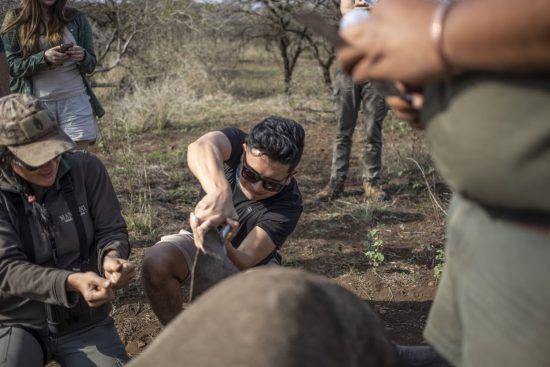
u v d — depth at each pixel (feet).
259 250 10.08
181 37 41.29
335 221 18.56
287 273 4.47
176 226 18.15
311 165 24.40
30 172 8.43
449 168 4.16
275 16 41.86
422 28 3.77
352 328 4.40
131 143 27.86
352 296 4.68
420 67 3.84
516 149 3.79
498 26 3.48
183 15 40.34
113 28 39.73
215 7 42.14
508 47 3.51
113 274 8.38
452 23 3.66
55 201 9.00
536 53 3.47
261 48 56.80
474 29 3.57
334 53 39.42
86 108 17.46
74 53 16.39
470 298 4.28
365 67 4.05
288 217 10.35
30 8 16.24
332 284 4.64
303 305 4.19
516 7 3.42
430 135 4.28
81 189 9.23
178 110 33.65
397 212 19.12
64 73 16.97
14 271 8.39
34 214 8.79
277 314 4.08
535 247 3.95
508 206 3.98
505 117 3.81
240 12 42.32
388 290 14.60
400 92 4.54
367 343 4.50
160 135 29.45
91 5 38.27
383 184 21.34
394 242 17.04
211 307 4.25
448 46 3.69
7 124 8.20
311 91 39.65
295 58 43.52
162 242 10.46
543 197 3.83
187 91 37.47
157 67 40.22
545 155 3.76
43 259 8.93
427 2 3.90
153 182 22.07
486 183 3.96
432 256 16.06
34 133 8.25
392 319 13.48
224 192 8.72
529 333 3.96
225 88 42.06
